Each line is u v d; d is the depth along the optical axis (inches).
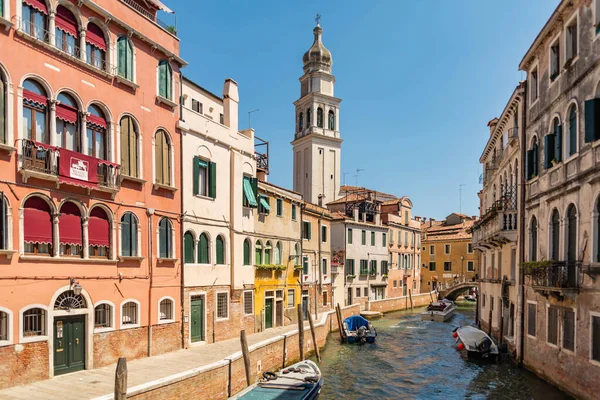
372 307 1642.5
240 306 804.6
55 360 487.2
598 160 497.7
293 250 1077.1
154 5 668.7
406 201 2039.9
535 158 708.0
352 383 718.5
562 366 580.7
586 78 533.6
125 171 582.2
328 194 2095.2
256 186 874.1
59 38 510.3
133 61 602.9
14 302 449.1
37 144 472.1
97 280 534.9
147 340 601.3
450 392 669.3
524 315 734.5
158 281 625.0
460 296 2407.7
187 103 810.2
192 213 697.6
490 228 903.1
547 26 635.5
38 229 476.4
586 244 523.2
